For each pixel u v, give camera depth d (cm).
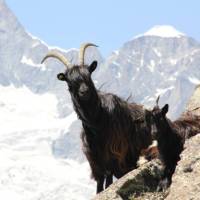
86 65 4666
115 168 4666
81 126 4744
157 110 4484
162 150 4416
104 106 4662
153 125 4444
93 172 4688
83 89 4500
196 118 4584
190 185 3528
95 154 4669
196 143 3850
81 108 4584
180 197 3484
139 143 4697
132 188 4116
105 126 4631
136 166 4703
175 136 4459
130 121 4703
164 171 4272
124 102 4756
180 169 3656
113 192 4097
